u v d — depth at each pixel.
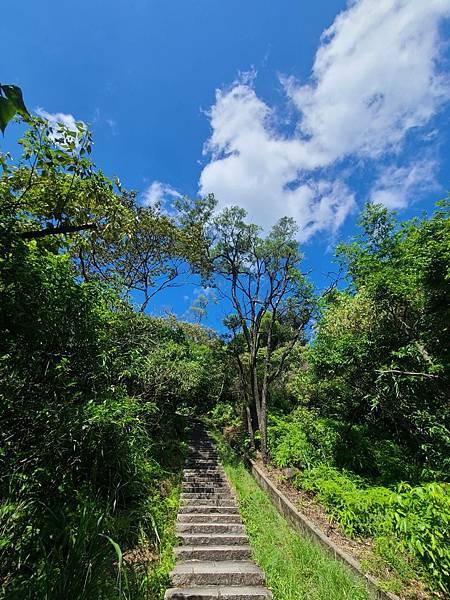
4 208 3.10
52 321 3.65
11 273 2.97
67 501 3.75
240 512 6.88
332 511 6.18
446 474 6.43
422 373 6.96
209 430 14.48
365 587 4.10
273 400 14.23
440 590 3.89
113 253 11.82
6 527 3.10
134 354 5.70
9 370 3.41
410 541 4.24
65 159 3.29
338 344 8.53
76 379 4.30
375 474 8.19
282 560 4.89
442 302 7.46
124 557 4.16
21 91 1.28
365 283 8.73
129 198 12.11
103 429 4.20
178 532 5.92
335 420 9.88
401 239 8.73
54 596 2.67
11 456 3.42
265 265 13.38
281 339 16.91
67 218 3.68
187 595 4.14
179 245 13.49
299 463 8.98
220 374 14.76
